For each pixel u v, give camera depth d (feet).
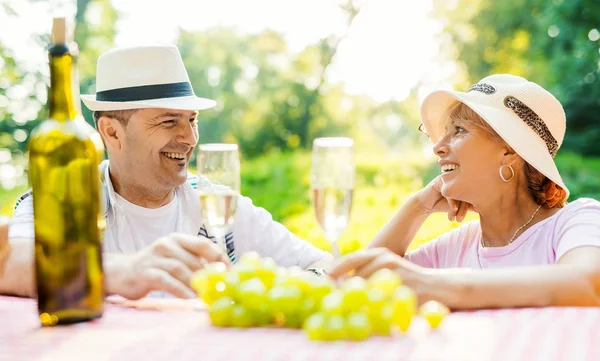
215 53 58.39
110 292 5.49
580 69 45.11
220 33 58.39
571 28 45.39
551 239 7.40
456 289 5.05
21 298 5.92
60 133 4.73
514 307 5.08
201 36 58.39
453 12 53.47
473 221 8.56
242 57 58.65
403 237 8.35
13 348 4.04
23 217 7.53
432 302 4.50
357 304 4.19
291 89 58.70
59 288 4.66
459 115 7.59
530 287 5.06
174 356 3.79
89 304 4.73
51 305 4.65
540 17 47.26
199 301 5.53
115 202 9.04
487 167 7.50
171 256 5.48
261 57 58.70
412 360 3.62
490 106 7.42
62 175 4.71
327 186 5.79
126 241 9.08
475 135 7.46
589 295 5.14
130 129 8.80
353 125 59.72
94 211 4.77
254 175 33.96
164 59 9.11
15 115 38.40
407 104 59.06
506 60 52.16
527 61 48.80
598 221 6.70
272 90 58.70
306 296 4.51
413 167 34.63
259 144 58.18
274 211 28.78
